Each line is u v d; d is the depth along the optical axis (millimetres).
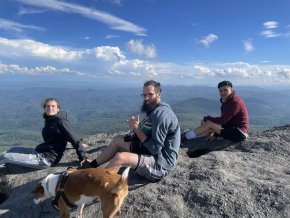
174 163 2059
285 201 1734
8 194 2322
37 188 1730
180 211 1759
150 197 1875
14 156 2430
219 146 2723
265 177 2064
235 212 1704
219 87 2684
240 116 2686
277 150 2521
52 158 2488
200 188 1891
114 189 1495
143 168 1960
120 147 2135
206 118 2801
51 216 1887
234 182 1937
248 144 2660
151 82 1996
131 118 1977
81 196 1591
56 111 2447
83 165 2148
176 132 2037
